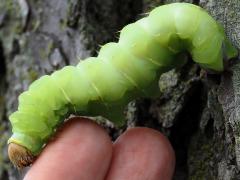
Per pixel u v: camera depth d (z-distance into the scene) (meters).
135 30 0.20
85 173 0.20
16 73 0.28
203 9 0.20
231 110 0.19
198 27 0.19
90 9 0.24
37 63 0.27
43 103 0.20
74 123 0.20
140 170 0.20
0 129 0.29
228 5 0.19
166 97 0.22
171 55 0.20
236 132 0.19
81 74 0.20
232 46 0.19
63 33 0.26
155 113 0.22
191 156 0.22
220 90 0.19
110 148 0.20
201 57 0.19
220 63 0.19
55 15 0.26
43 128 0.20
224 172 0.20
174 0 0.22
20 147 0.20
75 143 0.20
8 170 0.28
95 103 0.20
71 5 0.24
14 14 0.28
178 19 0.19
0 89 0.29
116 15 0.25
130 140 0.20
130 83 0.20
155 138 0.20
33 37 0.27
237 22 0.19
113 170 0.20
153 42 0.19
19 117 0.20
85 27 0.24
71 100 0.20
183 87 0.22
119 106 0.20
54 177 0.19
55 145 0.20
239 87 0.19
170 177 0.21
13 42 0.28
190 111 0.22
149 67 0.20
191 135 0.22
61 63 0.26
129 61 0.20
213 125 0.21
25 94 0.20
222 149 0.20
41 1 0.27
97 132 0.20
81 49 0.24
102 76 0.20
